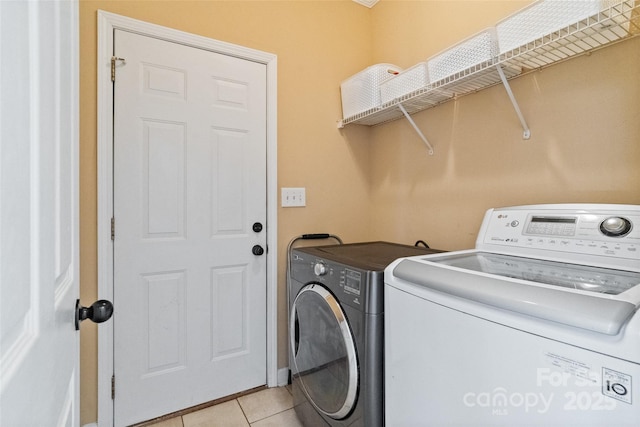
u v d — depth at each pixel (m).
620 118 1.07
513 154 1.38
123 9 1.48
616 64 1.08
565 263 0.95
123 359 1.48
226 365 1.75
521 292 0.65
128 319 1.49
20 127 0.38
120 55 1.47
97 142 1.41
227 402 1.71
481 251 1.19
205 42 1.66
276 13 1.89
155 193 1.55
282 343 1.90
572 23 0.98
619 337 0.51
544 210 1.09
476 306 0.72
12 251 0.35
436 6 1.74
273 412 1.63
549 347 0.59
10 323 0.35
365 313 1.05
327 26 2.08
